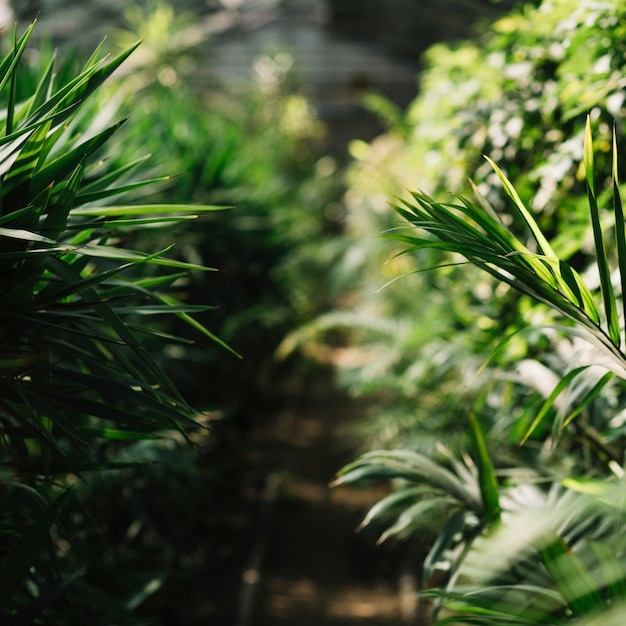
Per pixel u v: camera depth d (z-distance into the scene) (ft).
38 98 5.23
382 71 43.65
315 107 46.70
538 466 6.61
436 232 4.48
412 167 12.31
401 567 12.89
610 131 6.56
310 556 13.74
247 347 17.21
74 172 5.06
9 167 4.21
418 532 10.32
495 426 8.23
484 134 8.36
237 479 15.29
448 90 9.82
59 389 4.98
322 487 16.72
